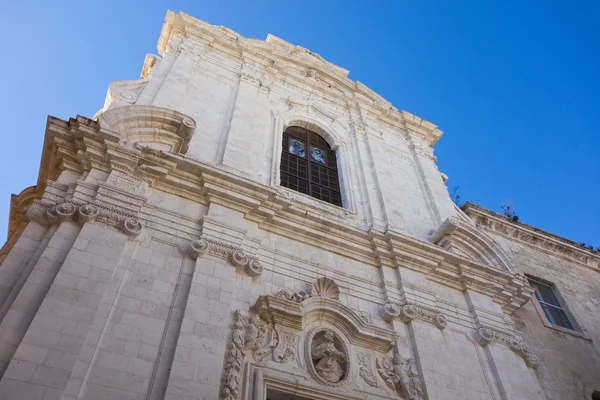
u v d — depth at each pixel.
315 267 13.52
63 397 8.18
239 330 10.64
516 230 21.12
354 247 14.52
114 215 11.13
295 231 13.98
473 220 20.62
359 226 15.99
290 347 11.29
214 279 11.23
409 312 13.45
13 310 8.91
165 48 19.67
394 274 14.56
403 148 21.64
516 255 20.25
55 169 12.47
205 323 10.31
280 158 17.14
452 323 14.21
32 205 10.84
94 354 8.97
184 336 9.89
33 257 10.04
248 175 14.91
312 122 19.83
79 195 11.26
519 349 14.39
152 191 12.52
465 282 15.52
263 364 10.69
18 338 8.62
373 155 19.52
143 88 15.89
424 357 12.62
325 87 22.33
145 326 9.85
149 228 11.63
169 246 11.57
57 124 12.23
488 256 16.95
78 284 9.62
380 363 12.19
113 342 9.32
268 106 18.92
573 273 20.95
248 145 16.03
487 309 15.22
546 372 15.34
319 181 17.75
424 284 14.66
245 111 17.31
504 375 13.45
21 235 10.33
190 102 16.50
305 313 11.88
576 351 16.83
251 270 11.94
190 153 14.55
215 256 11.71
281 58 22.05
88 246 10.30
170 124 13.88
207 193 12.98
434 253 15.32
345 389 11.23
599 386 16.05
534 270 19.95
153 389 9.02
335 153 19.42
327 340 11.83
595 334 18.25
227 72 19.06
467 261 15.61
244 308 11.30
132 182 12.19
